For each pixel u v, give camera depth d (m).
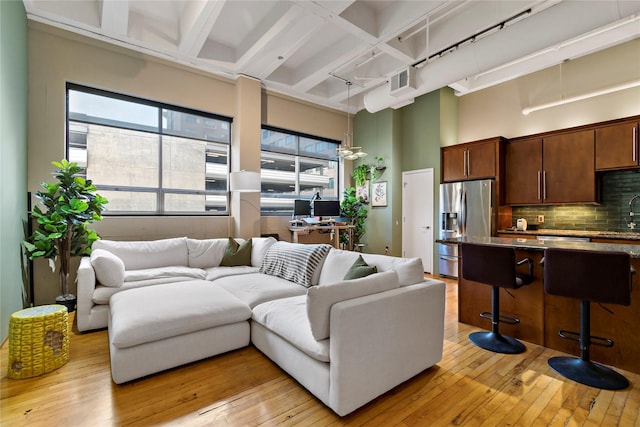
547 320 2.56
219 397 1.83
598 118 4.36
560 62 4.44
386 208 6.14
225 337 2.33
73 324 2.99
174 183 4.66
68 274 3.39
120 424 1.59
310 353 1.76
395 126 6.11
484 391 1.92
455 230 5.20
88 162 4.01
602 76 4.30
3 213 2.58
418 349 2.04
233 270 3.71
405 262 2.30
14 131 2.92
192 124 4.80
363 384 1.71
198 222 4.66
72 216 3.20
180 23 3.92
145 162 4.42
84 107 3.97
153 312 2.13
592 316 2.36
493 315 2.65
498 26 3.64
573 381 2.02
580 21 2.66
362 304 1.71
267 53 4.23
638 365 2.14
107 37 3.78
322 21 3.50
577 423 1.62
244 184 4.33
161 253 3.71
